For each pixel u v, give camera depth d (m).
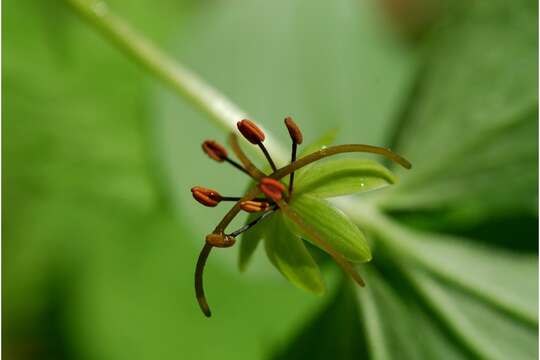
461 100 0.16
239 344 0.18
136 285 0.18
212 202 0.14
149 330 0.18
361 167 0.14
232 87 0.18
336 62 0.18
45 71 0.19
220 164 0.17
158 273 0.18
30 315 0.18
